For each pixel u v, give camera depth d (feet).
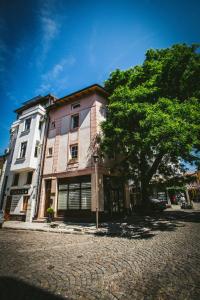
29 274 14.33
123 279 13.15
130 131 39.34
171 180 53.88
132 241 25.71
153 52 48.34
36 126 66.85
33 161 62.90
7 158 77.15
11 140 80.79
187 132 29.96
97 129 53.83
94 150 51.72
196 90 41.63
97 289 11.75
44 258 18.66
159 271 14.26
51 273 14.51
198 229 31.68
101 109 57.82
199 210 74.43
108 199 52.80
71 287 12.08
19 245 25.02
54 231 37.68
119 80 51.72
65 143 59.77
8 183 69.31
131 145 38.99
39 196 59.72
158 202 69.31
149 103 38.91
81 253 20.44
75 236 32.07
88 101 58.49
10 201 66.33
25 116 71.72
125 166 49.90
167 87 42.22
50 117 68.44
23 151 67.36
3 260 18.02
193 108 34.06
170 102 34.86
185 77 41.14
